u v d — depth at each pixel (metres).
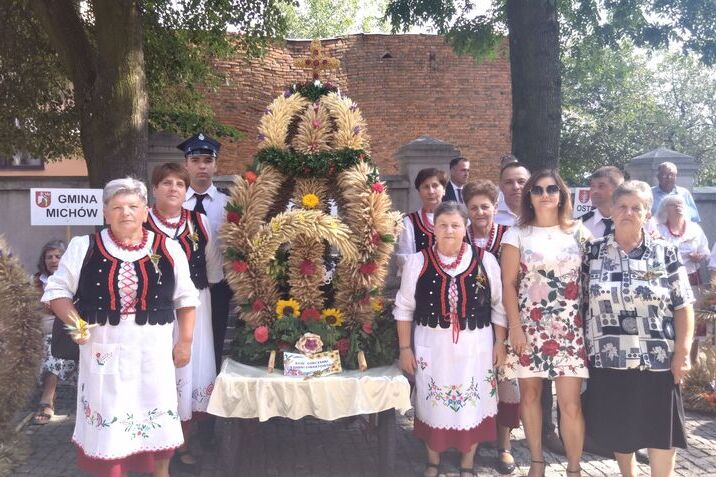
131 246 3.03
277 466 4.01
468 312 3.47
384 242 3.74
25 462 4.02
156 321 3.02
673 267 3.18
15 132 8.55
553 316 3.33
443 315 3.46
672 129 16.72
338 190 3.85
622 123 15.75
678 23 9.11
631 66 14.82
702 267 7.50
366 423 4.06
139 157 6.30
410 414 5.05
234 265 3.67
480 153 13.30
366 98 13.20
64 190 5.46
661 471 3.24
